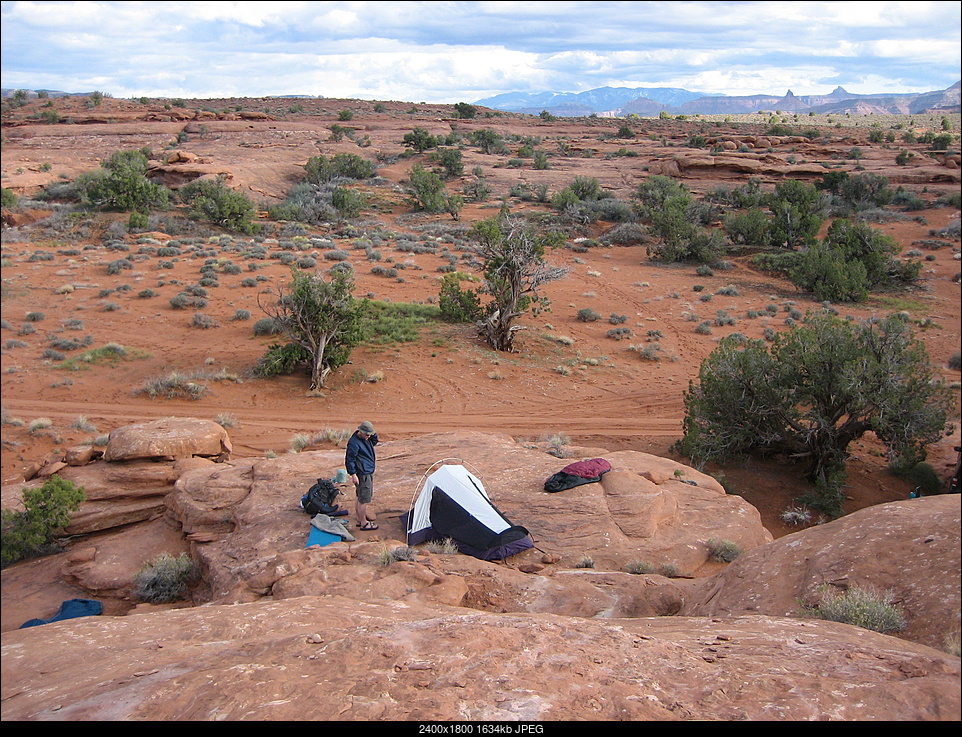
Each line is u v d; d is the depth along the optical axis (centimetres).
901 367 1805
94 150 8369
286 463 1267
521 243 2784
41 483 1344
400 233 5203
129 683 445
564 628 510
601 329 3284
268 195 6325
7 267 3453
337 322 2330
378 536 1015
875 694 387
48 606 977
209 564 980
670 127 13950
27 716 403
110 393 2173
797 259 4500
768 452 2066
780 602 646
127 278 3416
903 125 15962
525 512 1106
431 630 504
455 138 10119
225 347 2611
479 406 2306
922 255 4794
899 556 644
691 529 1130
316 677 426
